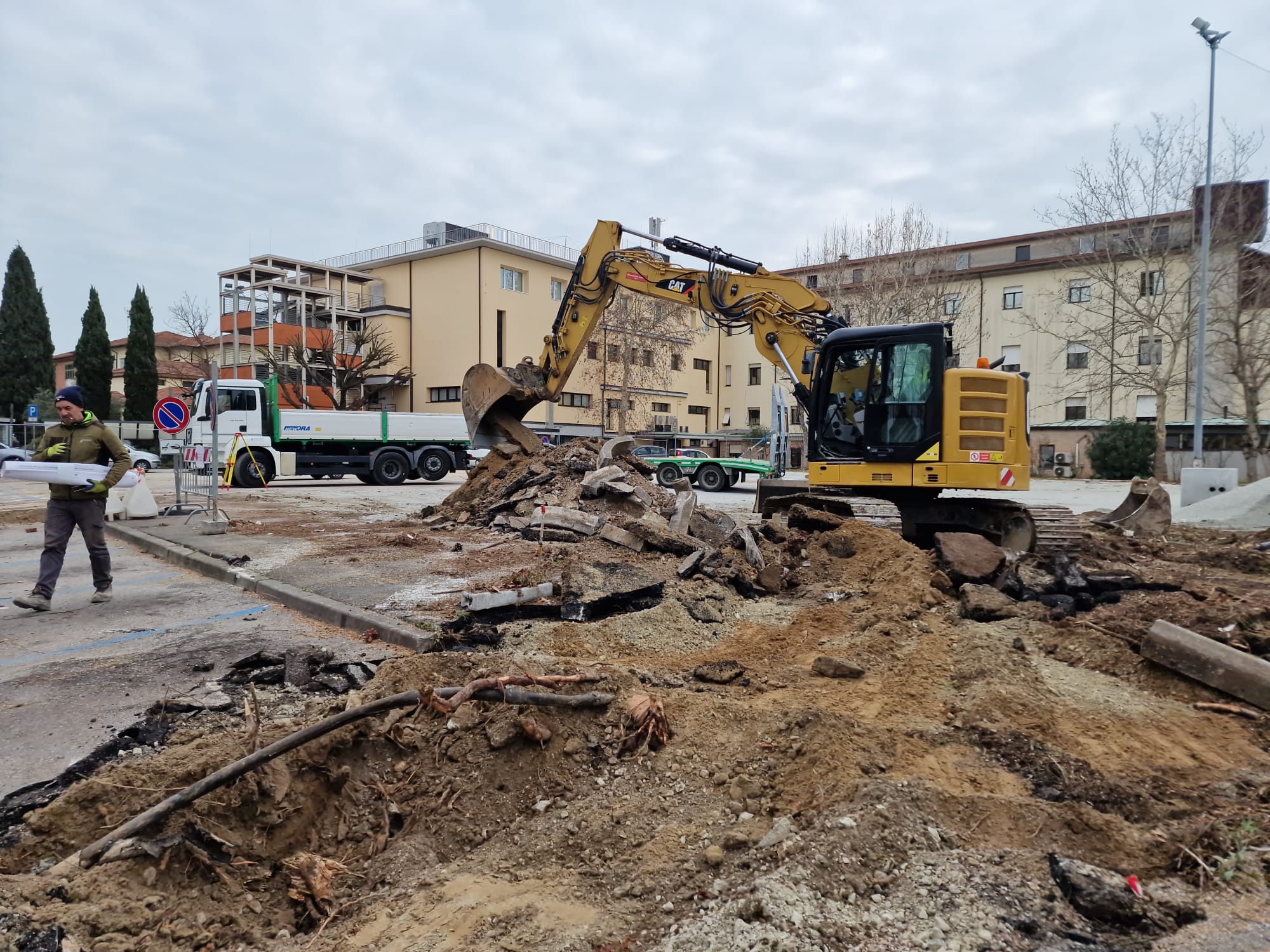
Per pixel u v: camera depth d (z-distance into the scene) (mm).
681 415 52500
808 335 11367
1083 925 2576
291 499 18719
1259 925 2596
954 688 5094
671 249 12133
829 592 7754
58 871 2850
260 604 7363
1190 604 6691
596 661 5449
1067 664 5621
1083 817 3252
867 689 5141
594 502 11070
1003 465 9508
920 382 9633
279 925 2918
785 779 3656
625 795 3662
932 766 3867
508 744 3840
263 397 23031
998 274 42906
